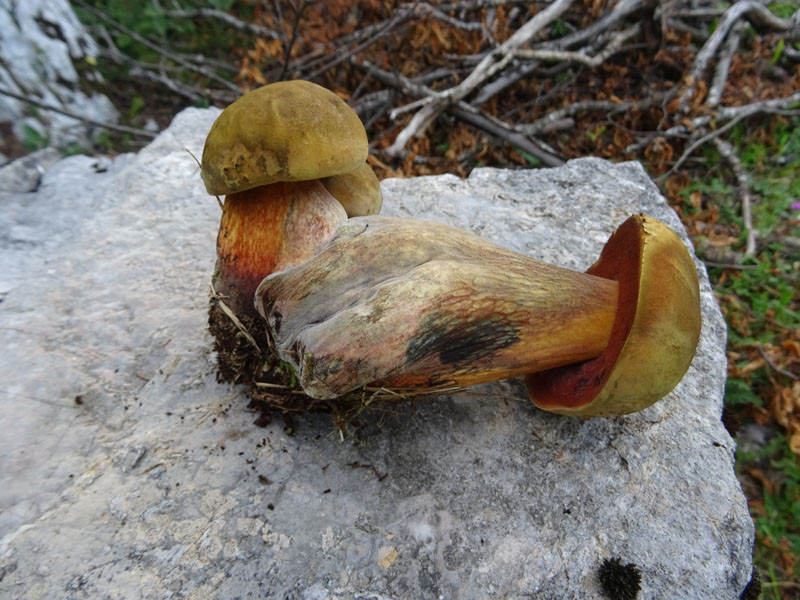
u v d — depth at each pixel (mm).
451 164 635
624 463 275
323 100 230
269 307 250
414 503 261
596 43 706
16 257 420
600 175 445
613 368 215
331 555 246
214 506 259
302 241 251
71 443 280
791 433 460
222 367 292
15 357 310
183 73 762
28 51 606
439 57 702
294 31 606
